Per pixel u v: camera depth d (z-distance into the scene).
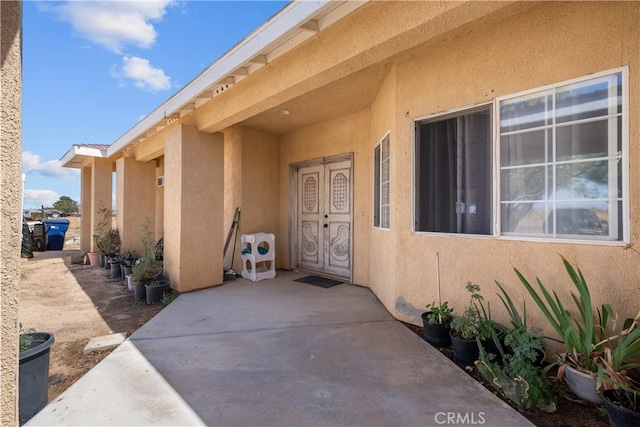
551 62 2.58
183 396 2.13
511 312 2.60
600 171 2.40
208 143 5.15
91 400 2.09
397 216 3.57
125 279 5.93
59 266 7.86
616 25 2.30
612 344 2.21
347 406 2.02
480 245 2.95
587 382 2.02
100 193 8.48
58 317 4.00
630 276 2.23
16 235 1.02
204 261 5.08
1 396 0.99
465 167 3.13
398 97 3.54
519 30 2.73
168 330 3.31
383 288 4.18
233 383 2.29
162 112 5.03
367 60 2.82
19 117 1.04
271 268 5.95
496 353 2.54
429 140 3.38
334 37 2.89
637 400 1.76
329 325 3.44
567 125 2.54
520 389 2.01
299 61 3.23
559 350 2.51
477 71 2.98
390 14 2.52
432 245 3.28
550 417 1.93
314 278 5.80
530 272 2.66
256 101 3.77
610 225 2.36
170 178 5.11
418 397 2.11
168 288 4.79
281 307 4.09
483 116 3.01
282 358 2.68
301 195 6.52
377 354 2.73
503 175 2.85
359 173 5.26
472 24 2.89
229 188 6.21
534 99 2.69
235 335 3.18
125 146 6.92
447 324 2.87
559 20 2.54
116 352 2.80
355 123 5.32
